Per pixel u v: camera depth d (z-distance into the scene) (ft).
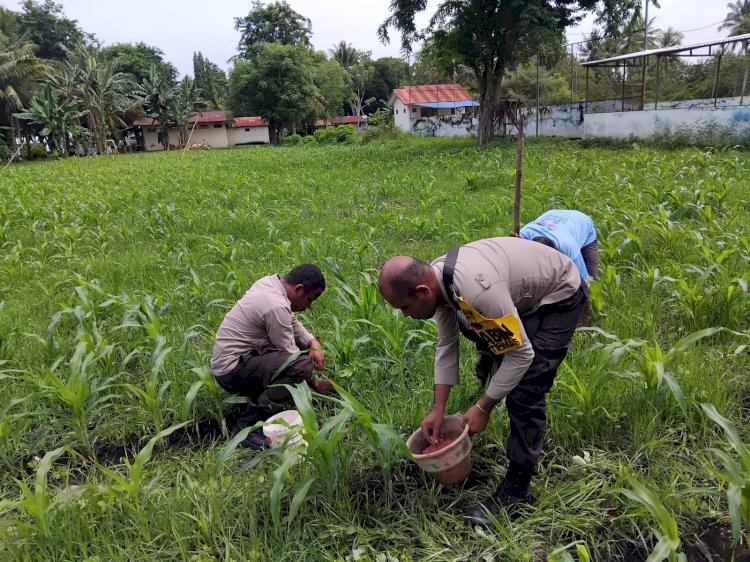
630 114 68.69
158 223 31.30
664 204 24.81
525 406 8.01
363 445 9.23
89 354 11.93
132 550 8.18
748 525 7.19
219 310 17.13
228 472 10.01
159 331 13.07
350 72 238.07
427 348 13.12
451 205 31.60
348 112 256.93
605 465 9.34
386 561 7.86
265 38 210.79
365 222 28.60
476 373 10.64
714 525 8.21
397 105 165.89
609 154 55.62
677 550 7.80
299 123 183.52
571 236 11.73
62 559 7.98
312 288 11.75
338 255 22.45
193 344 14.92
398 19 74.43
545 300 7.97
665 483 8.78
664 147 59.06
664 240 19.07
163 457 10.85
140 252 25.13
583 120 81.66
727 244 18.22
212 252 24.26
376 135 128.26
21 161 138.41
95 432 11.53
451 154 68.33
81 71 143.54
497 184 39.27
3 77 127.75
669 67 82.12
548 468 9.42
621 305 15.01
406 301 7.55
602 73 95.96
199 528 8.47
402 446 8.26
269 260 22.71
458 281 7.28
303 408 8.49
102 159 114.93
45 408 12.39
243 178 51.57
